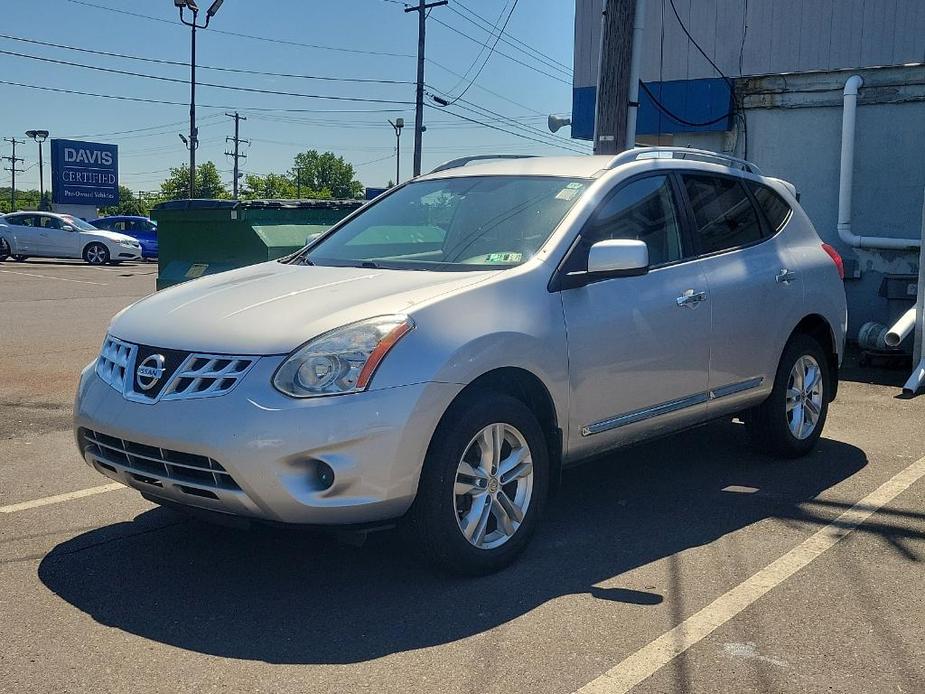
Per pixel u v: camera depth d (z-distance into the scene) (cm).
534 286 453
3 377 927
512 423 431
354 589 419
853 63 1191
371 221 555
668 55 1349
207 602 406
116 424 405
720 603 405
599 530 498
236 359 391
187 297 457
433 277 452
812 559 457
